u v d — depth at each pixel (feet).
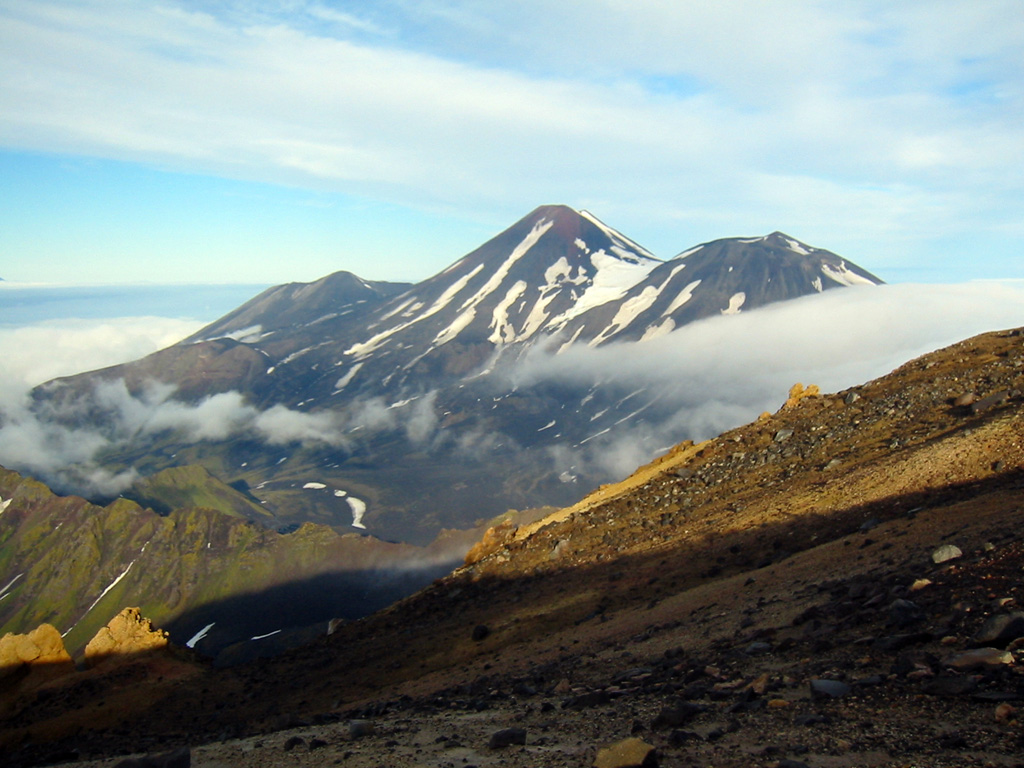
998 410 125.49
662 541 145.79
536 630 123.85
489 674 102.89
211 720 130.41
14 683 161.17
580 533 172.96
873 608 63.82
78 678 158.40
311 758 58.95
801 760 38.88
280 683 144.25
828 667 54.70
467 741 57.11
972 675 44.39
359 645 156.46
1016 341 166.20
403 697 101.81
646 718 53.57
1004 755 35.22
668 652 76.28
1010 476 96.84
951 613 55.52
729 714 49.47
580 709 62.34
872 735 40.73
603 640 97.04
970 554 67.00
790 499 133.39
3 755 132.98
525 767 46.24
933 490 105.40
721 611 87.15
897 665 49.47
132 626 172.76
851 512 112.68
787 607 76.79
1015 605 52.08
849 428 158.61
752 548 119.14
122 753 114.73
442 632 144.46
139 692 149.89
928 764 35.91
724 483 164.45
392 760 53.21
